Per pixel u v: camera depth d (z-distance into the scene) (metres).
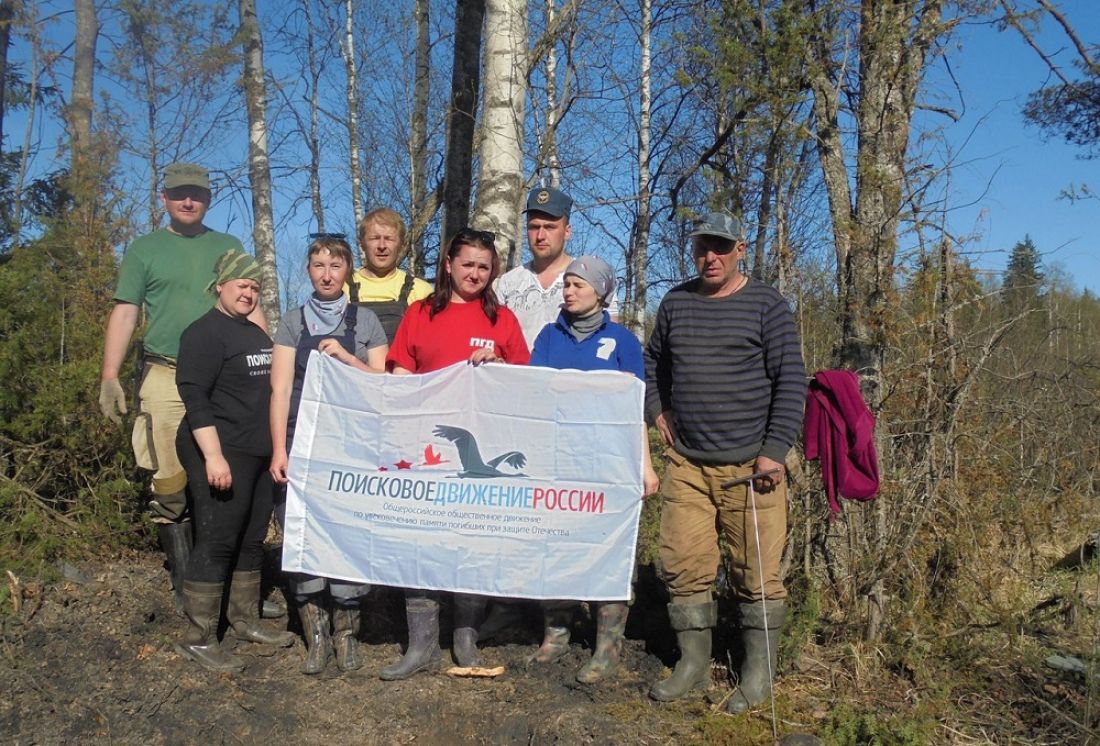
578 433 4.56
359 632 5.30
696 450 4.45
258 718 4.32
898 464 5.08
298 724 4.30
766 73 5.73
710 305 4.39
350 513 4.64
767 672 4.38
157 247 5.31
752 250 6.81
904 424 5.07
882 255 5.16
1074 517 5.34
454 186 8.88
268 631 5.07
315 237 4.81
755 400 4.34
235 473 4.79
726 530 4.46
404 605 5.64
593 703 4.41
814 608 4.82
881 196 5.23
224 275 4.71
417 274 13.14
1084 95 6.66
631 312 13.66
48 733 4.22
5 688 4.46
